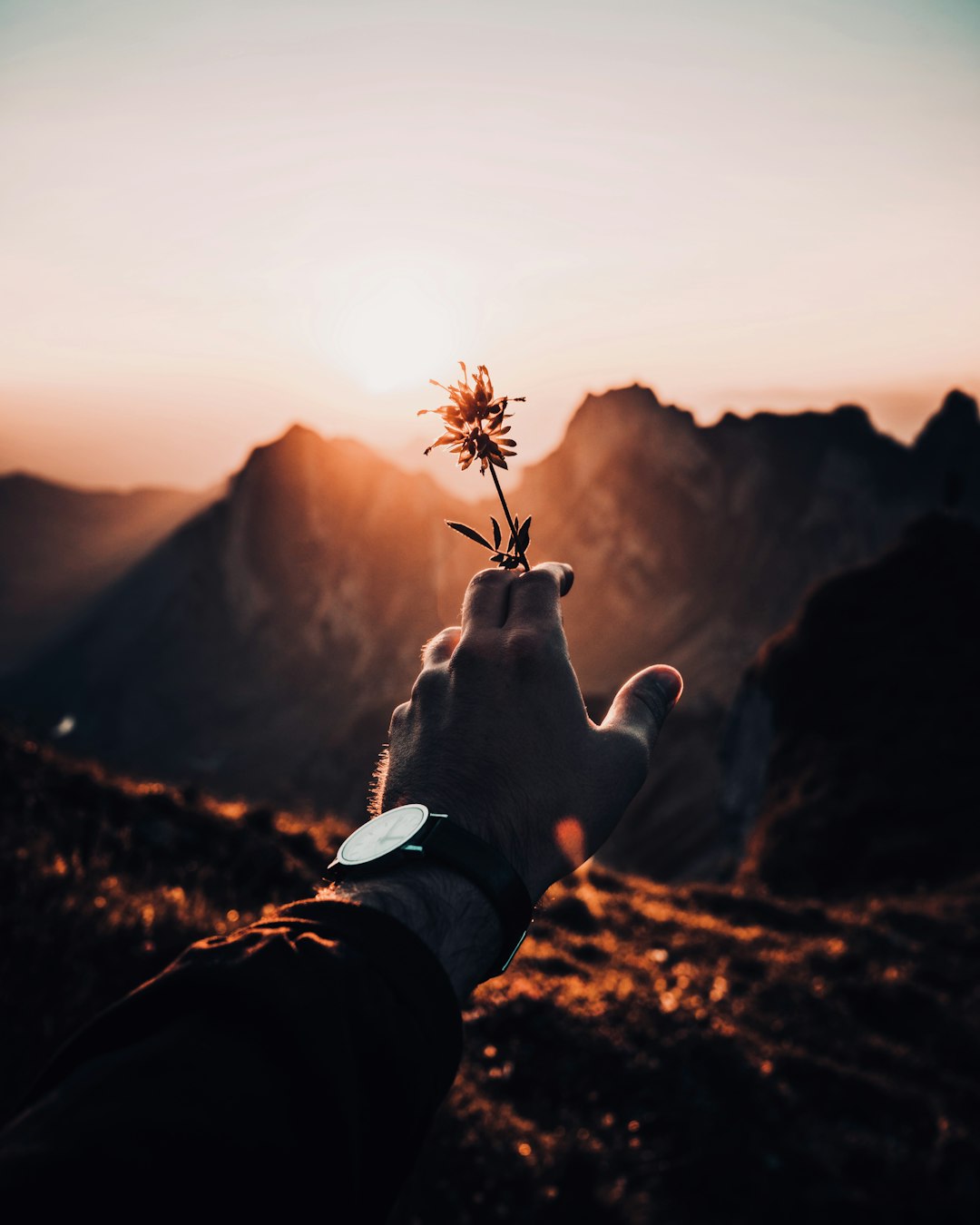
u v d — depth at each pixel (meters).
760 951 15.16
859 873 38.81
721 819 60.66
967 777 41.94
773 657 55.78
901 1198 7.79
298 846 11.20
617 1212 5.71
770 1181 7.44
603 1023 9.08
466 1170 5.39
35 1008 4.35
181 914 6.21
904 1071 11.02
